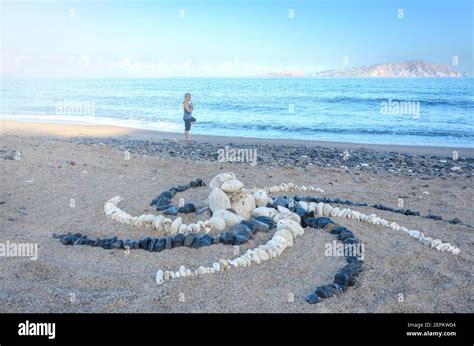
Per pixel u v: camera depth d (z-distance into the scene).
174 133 23.50
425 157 17.05
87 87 80.19
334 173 13.16
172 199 9.53
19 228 7.71
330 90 60.09
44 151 14.22
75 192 9.98
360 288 5.89
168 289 5.71
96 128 24.52
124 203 9.24
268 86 76.19
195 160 14.66
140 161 13.61
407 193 11.02
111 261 6.52
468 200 10.48
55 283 5.80
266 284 5.92
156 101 47.56
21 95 56.03
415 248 7.16
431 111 34.38
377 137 23.11
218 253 6.79
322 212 8.59
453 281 6.09
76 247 6.97
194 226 7.54
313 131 25.42
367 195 10.66
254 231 7.48
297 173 12.88
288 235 7.13
